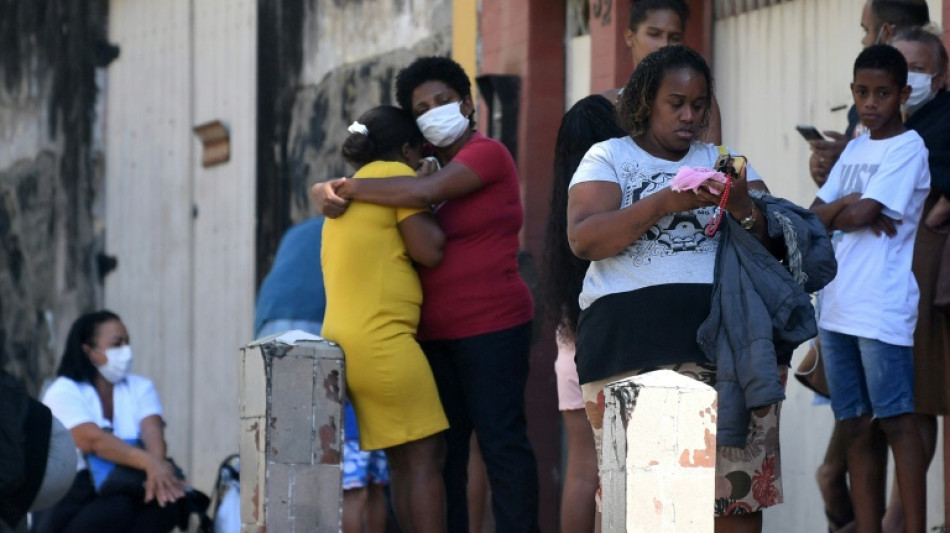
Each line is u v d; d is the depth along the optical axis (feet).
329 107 143.64
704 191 60.03
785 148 104.63
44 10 187.21
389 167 77.15
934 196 83.46
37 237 187.73
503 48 122.11
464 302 78.89
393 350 74.74
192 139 165.37
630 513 57.31
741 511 62.39
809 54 102.73
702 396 58.23
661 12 85.35
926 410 82.07
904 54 84.28
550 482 116.78
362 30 139.54
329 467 71.10
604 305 63.82
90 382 112.78
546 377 116.88
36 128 188.14
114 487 107.24
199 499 109.50
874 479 81.00
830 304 81.05
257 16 154.81
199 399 163.32
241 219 156.76
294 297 96.94
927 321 82.48
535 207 118.73
